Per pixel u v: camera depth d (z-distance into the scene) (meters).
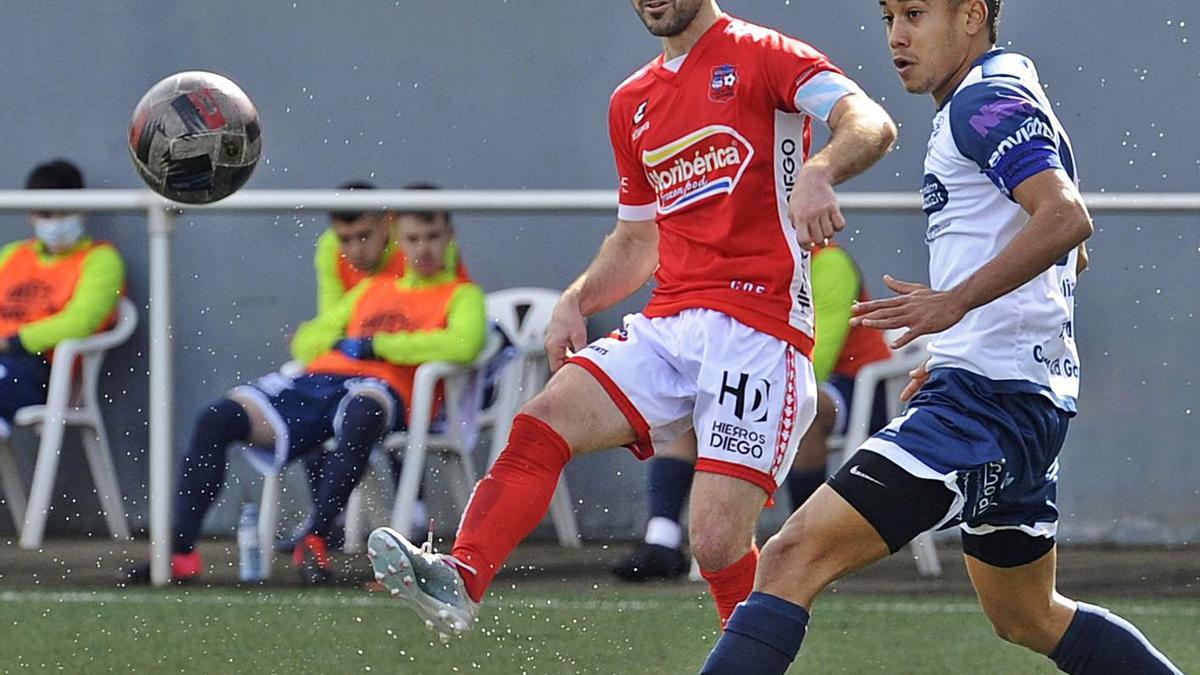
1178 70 26.06
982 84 11.68
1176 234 24.44
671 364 13.97
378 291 23.31
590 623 19.59
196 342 25.91
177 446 22.89
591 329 26.17
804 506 11.77
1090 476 24.69
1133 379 24.67
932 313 11.05
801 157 14.04
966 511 11.68
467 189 27.58
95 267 24.98
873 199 22.34
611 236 15.41
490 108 27.50
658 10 13.94
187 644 18.33
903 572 23.11
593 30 27.27
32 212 22.83
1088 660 12.74
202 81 15.34
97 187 28.09
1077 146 26.34
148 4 27.89
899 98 26.58
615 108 14.63
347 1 27.56
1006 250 11.07
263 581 22.52
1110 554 24.25
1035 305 11.83
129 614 20.09
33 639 18.58
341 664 17.33
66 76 28.09
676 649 18.11
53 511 25.03
